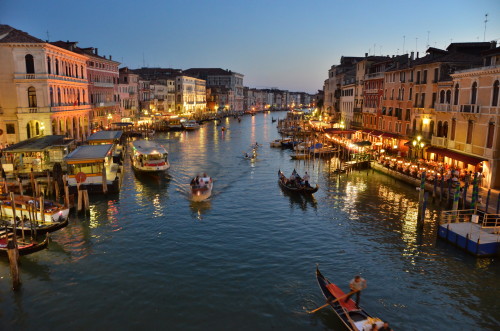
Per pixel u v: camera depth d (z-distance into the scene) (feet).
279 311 49.24
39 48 137.28
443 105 112.06
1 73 137.08
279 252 66.13
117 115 255.70
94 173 100.42
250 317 48.06
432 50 131.95
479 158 94.79
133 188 109.19
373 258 63.98
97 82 220.84
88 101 191.11
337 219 83.15
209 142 224.94
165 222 80.69
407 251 66.59
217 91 493.77
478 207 78.28
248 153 179.22
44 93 139.54
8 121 140.05
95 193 100.07
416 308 50.11
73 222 80.33
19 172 103.96
